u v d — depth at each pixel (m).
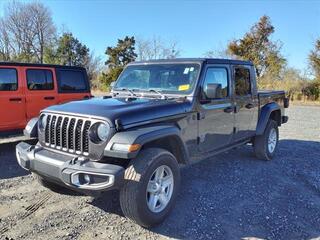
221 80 5.50
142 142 3.76
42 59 50.09
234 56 37.31
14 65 7.69
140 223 3.93
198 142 5.02
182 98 4.85
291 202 4.98
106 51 42.28
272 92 7.34
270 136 7.27
